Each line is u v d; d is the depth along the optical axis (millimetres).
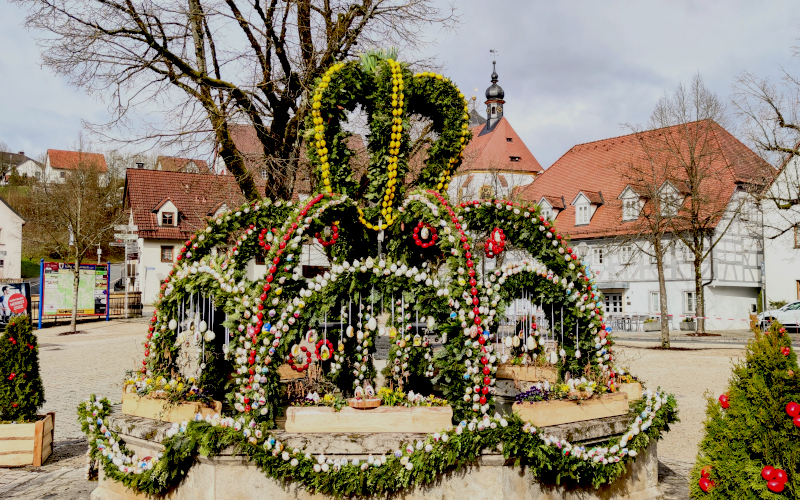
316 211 5652
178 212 42625
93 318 30969
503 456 4816
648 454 5844
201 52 12875
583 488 5289
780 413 3789
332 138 6195
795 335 26281
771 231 32344
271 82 12844
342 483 4652
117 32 11828
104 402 5898
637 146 40500
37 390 7617
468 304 5258
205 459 4781
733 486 3898
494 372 5230
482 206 5949
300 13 13102
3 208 47500
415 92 6305
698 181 26969
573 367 6219
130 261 44938
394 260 6223
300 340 5547
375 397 5137
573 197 41312
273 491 4730
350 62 6086
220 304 5562
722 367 16062
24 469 7047
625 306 36531
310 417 4938
